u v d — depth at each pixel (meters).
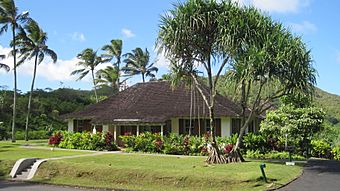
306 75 19.64
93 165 19.92
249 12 19.97
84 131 36.59
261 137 27.02
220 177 16.61
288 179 17.12
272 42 19.34
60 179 19.53
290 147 25.02
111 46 60.50
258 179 16.30
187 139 27.69
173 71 21.55
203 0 20.08
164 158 23.84
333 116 55.97
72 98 69.75
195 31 20.19
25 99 62.28
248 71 19.00
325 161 24.44
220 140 26.89
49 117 61.31
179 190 16.42
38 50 46.88
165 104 35.31
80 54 58.19
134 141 29.44
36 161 22.12
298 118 26.12
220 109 31.94
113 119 34.56
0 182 19.64
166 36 20.20
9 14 43.47
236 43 19.39
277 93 20.97
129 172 18.48
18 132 52.44
